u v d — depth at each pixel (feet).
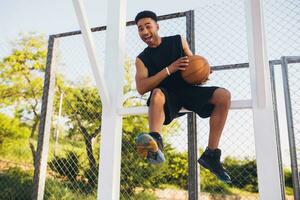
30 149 29.94
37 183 10.85
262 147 6.28
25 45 32.73
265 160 6.21
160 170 21.66
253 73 6.70
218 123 5.89
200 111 6.19
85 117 22.29
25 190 21.81
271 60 12.01
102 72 7.20
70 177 20.13
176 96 6.22
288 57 10.78
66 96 23.11
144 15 6.80
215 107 6.02
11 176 24.68
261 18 5.88
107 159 7.30
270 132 6.30
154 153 5.18
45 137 11.44
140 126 22.80
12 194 21.54
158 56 6.79
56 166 20.79
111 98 7.61
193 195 8.87
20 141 30.12
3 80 31.40
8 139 29.94
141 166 21.09
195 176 9.00
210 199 21.80
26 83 31.73
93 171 19.60
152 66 6.78
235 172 18.90
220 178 5.72
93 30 12.36
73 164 20.85
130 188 20.72
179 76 6.43
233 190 21.08
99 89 7.32
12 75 31.63
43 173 11.11
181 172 21.61
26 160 29.12
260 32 5.81
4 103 30.86
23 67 32.01
